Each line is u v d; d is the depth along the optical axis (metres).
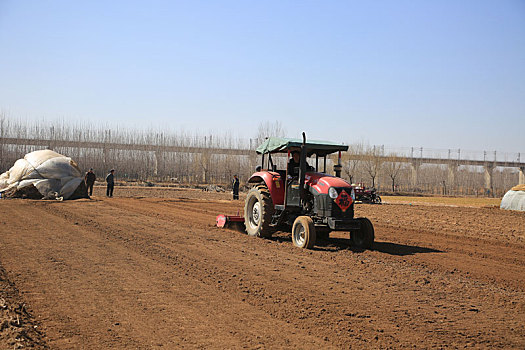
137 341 4.38
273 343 4.40
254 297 5.91
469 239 12.64
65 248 8.99
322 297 6.00
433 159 64.31
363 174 56.19
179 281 6.63
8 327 4.51
